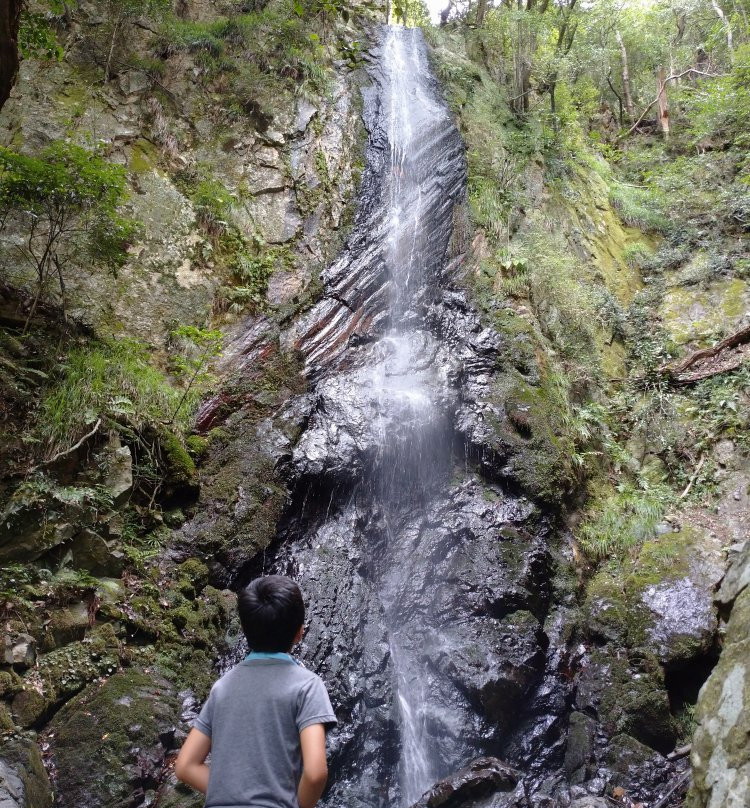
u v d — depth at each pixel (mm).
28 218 6594
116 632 4723
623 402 8922
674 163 13797
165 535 5633
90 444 5348
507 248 9602
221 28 10242
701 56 17531
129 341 6602
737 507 7414
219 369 7199
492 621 5672
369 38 13008
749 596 3355
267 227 8766
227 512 5953
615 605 6121
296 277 8484
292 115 10047
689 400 8812
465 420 7234
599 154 14648
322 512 6379
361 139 10703
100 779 3959
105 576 5016
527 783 4910
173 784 4082
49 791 3799
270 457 6477
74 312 6543
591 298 9961
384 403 7078
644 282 11258
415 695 5277
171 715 4457
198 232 8047
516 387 7590
